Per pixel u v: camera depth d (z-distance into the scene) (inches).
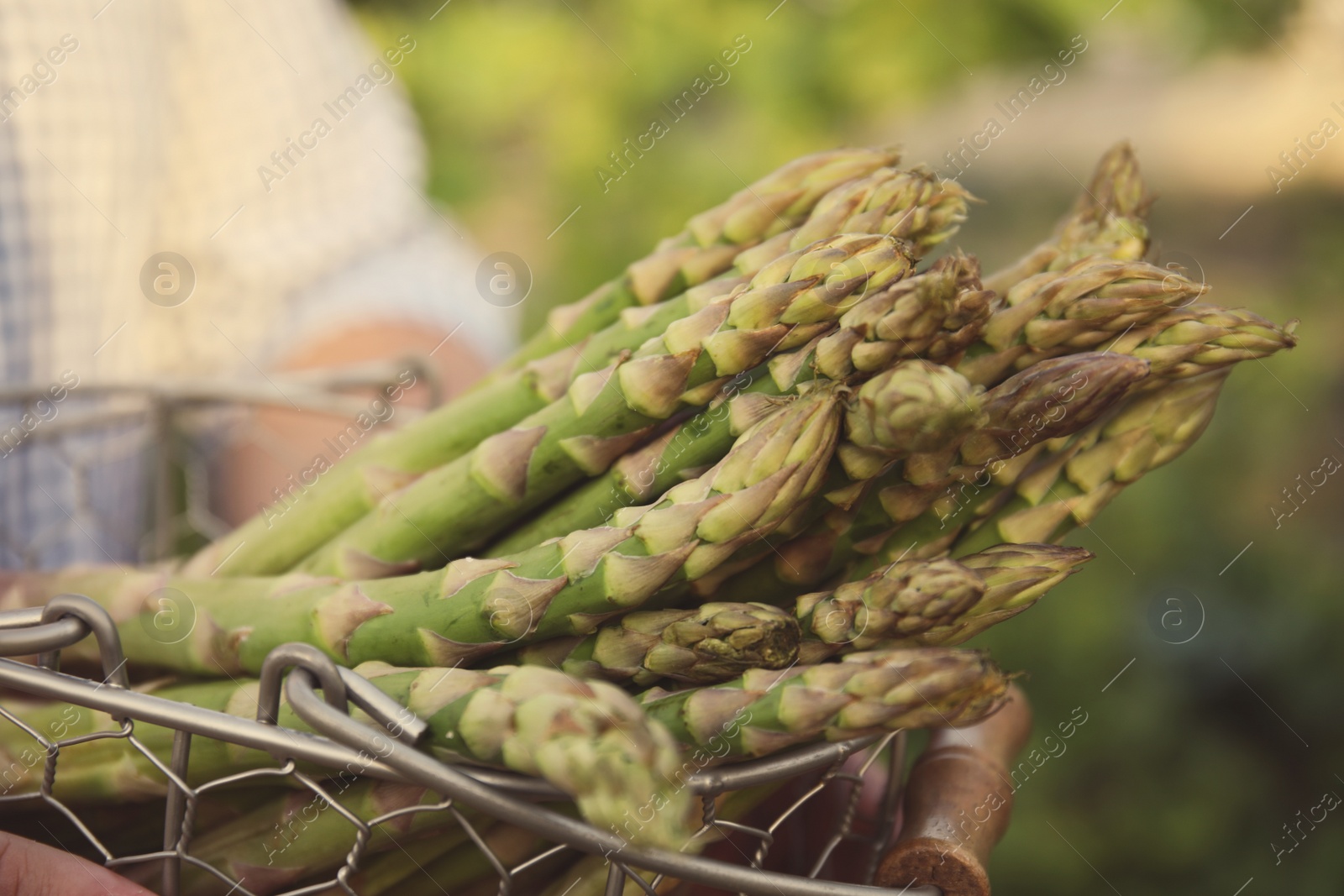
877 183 24.5
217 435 33.0
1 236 29.6
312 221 36.2
